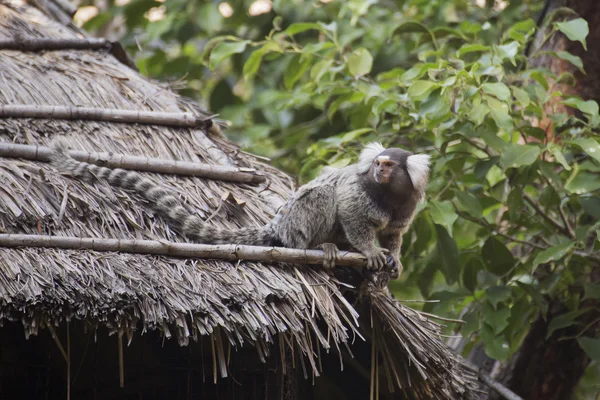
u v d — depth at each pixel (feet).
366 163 28.81
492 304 37.68
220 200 29.58
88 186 27.66
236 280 25.84
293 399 29.12
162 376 30.48
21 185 26.48
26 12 39.42
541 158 40.37
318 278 26.76
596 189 39.63
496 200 40.40
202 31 57.06
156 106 34.01
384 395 32.30
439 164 39.11
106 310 23.63
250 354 29.04
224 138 34.63
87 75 34.68
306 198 28.04
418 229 39.96
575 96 38.86
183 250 26.25
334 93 43.45
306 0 57.52
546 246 41.68
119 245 25.71
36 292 22.98
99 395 30.66
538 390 42.70
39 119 30.53
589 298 40.45
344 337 25.17
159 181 29.66
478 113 36.27
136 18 57.57
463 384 29.07
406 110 40.42
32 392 29.99
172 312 24.17
